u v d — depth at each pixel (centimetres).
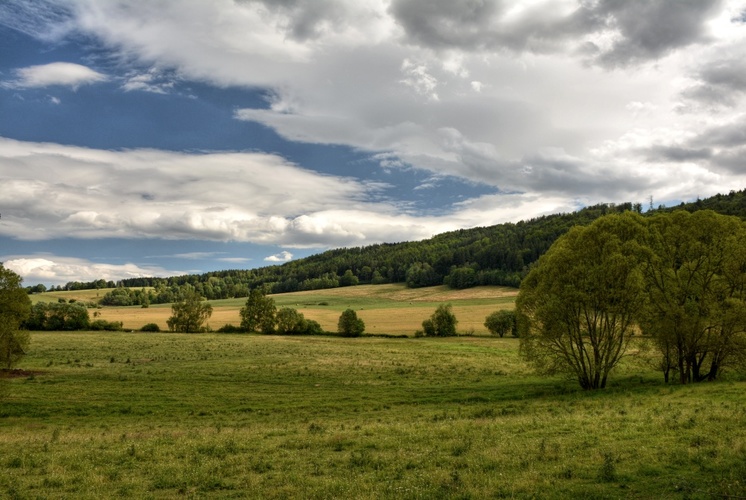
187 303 12169
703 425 2052
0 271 4059
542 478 1483
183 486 1634
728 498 1195
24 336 4238
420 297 19850
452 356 7425
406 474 1641
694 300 4125
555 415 2834
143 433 2755
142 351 7844
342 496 1420
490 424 2545
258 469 1828
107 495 1543
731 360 4053
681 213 4297
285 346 8862
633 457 1644
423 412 3384
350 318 11256
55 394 4247
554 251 4262
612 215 4259
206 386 4788
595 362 4091
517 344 9388
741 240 3991
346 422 3064
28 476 1802
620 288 3866
